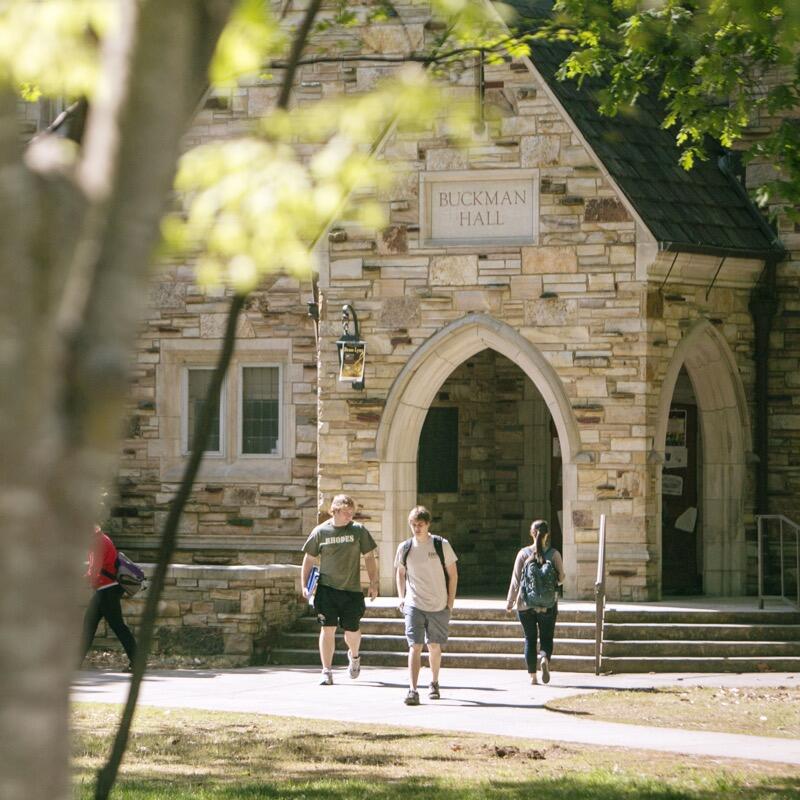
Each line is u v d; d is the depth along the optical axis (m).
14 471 3.22
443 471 24.17
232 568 19.34
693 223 20.97
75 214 3.39
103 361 3.36
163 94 3.53
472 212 21.03
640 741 13.09
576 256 20.61
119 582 17.48
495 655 19.00
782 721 14.38
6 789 3.17
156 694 16.16
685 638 19.00
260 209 4.71
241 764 11.80
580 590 20.52
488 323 20.84
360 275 21.31
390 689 16.80
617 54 15.00
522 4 21.19
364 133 4.94
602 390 20.52
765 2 10.63
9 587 3.20
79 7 4.12
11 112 3.32
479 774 11.34
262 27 5.27
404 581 16.02
